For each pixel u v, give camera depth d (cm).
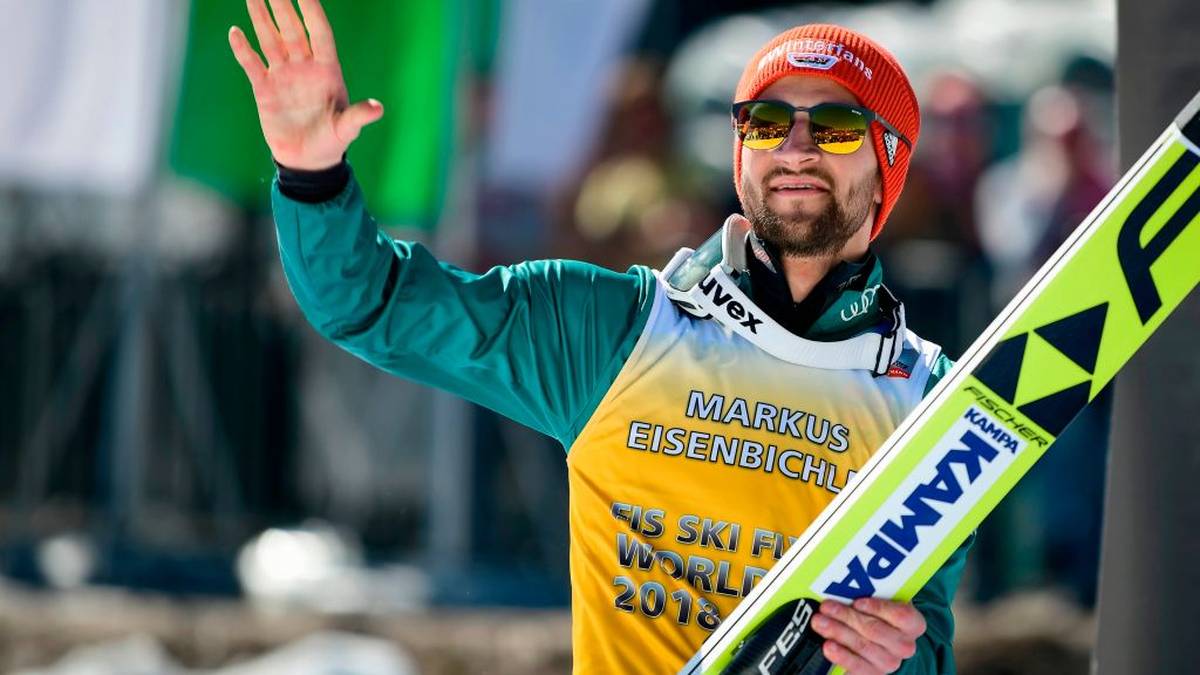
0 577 2864
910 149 1294
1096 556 2919
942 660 1209
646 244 3281
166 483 3100
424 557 3052
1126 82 1348
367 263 1164
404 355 1209
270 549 3012
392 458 3127
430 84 2738
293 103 1143
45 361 3147
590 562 1212
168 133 2734
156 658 2464
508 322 1210
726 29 3931
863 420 1226
